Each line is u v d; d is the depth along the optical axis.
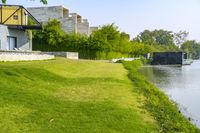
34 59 34.34
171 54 116.25
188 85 36.31
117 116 11.92
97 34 71.44
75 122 10.98
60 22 72.88
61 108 12.72
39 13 76.75
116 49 84.00
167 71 65.88
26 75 19.61
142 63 110.38
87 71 30.08
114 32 77.94
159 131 10.73
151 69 72.50
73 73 26.77
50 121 10.95
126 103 14.66
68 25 75.56
